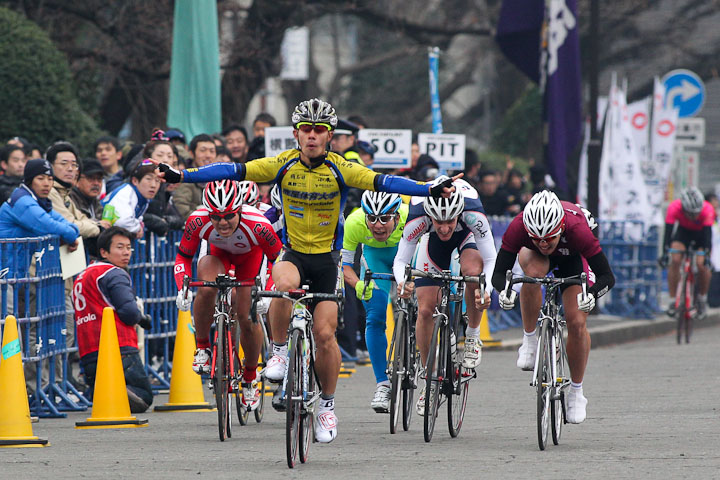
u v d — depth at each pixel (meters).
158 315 34.94
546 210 23.08
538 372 23.28
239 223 25.06
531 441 24.84
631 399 31.98
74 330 32.72
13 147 34.41
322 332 22.56
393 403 26.11
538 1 58.53
